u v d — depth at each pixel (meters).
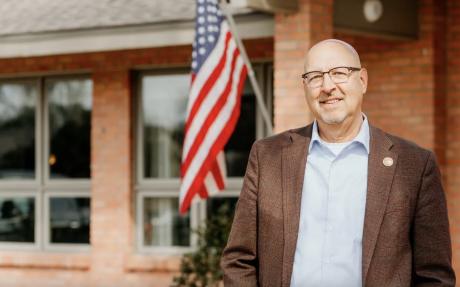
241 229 3.93
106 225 11.41
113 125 11.38
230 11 8.24
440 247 3.73
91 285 11.47
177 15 9.52
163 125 11.33
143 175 11.42
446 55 9.88
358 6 9.05
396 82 9.90
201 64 7.93
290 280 3.78
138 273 11.23
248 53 10.62
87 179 11.75
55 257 11.71
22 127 12.12
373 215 3.72
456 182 9.83
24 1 11.12
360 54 10.10
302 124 8.44
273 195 3.86
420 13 9.74
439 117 9.79
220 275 9.73
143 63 11.22
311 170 3.87
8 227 12.20
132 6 10.04
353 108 3.79
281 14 8.56
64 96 11.89
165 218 11.30
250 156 4.00
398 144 3.85
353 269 3.72
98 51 10.94
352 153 3.85
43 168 12.00
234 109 8.00
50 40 10.36
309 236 3.79
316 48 3.81
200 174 7.93
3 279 12.03
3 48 10.64
